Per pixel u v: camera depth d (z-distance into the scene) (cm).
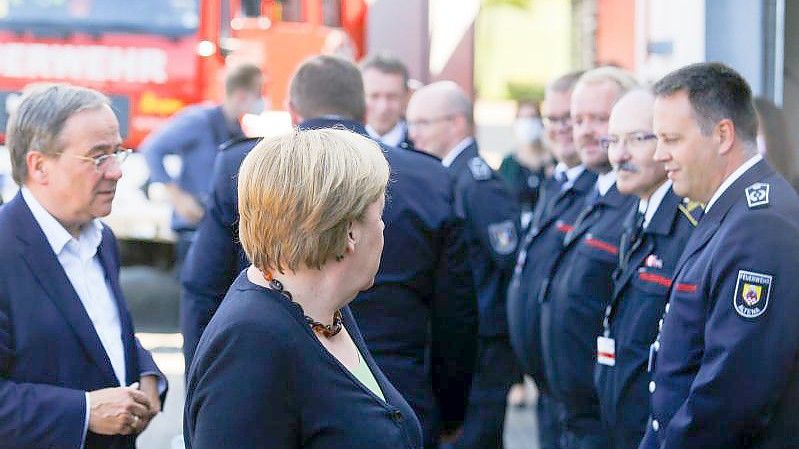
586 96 565
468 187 669
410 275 477
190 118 948
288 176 296
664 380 404
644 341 479
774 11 668
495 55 2520
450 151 685
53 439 384
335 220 297
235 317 292
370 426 294
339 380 295
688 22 727
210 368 289
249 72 947
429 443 484
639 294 483
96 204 406
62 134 399
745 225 384
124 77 1148
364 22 1294
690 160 404
